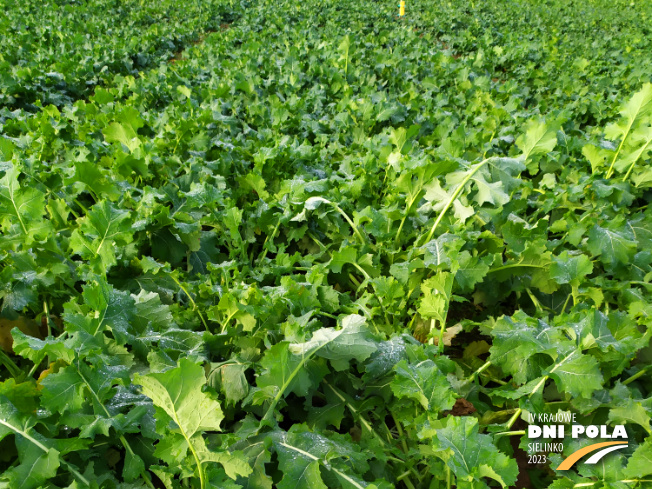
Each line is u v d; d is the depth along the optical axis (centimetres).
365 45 1107
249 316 225
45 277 242
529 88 858
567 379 199
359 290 283
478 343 267
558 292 292
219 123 515
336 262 291
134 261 263
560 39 1558
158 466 166
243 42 1234
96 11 1502
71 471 162
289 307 243
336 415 213
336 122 534
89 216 246
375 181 381
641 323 224
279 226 345
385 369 214
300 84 709
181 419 149
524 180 400
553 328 221
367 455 183
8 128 461
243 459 150
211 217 327
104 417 177
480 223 325
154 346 219
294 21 1576
